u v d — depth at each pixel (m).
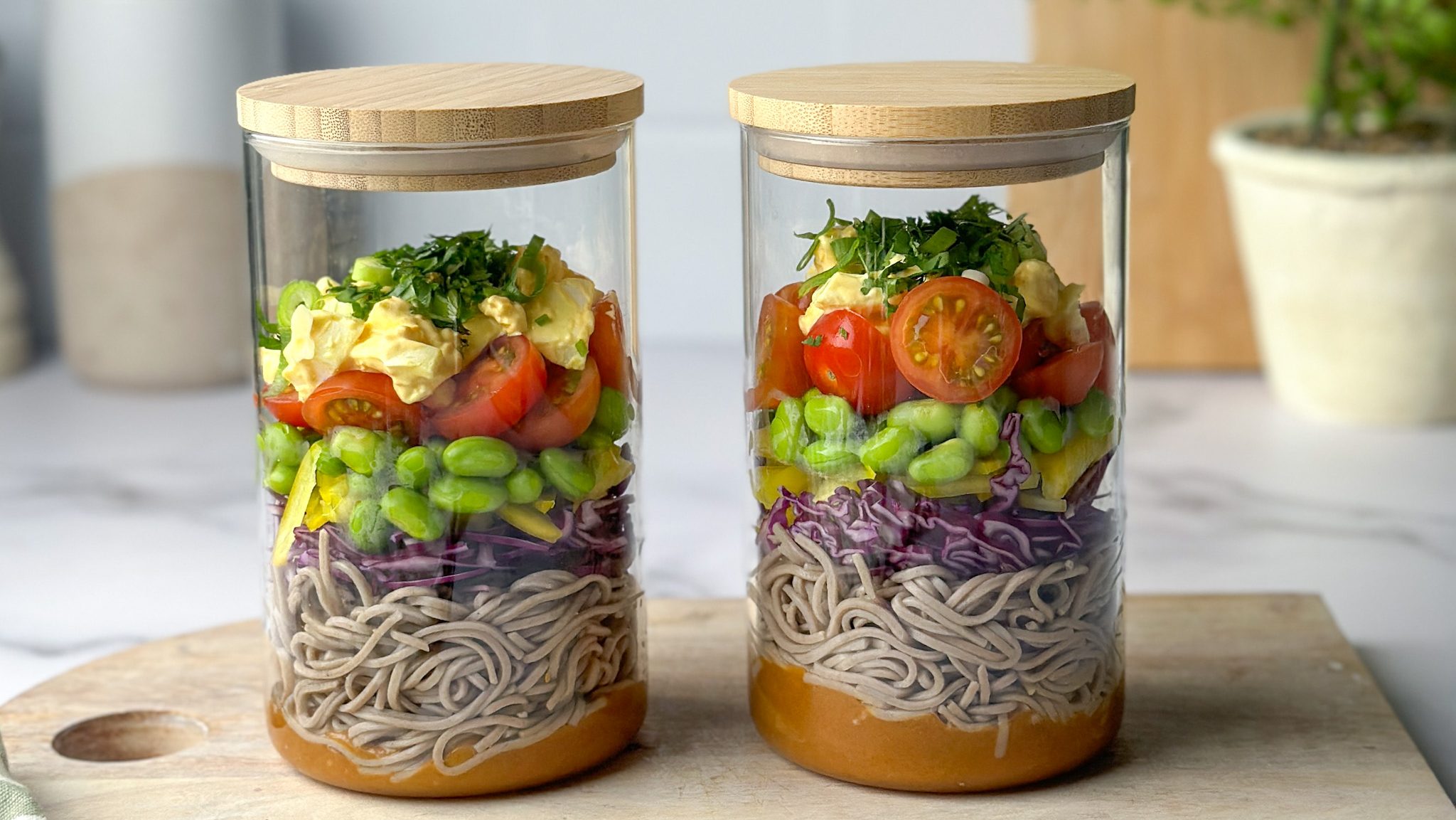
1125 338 0.78
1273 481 1.09
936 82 0.76
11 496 1.09
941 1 1.25
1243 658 0.85
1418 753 0.79
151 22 1.16
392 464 0.74
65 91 1.19
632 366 0.79
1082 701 0.77
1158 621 0.88
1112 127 0.75
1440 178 1.08
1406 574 0.98
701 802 0.77
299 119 0.73
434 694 0.76
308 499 0.75
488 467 0.73
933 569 0.74
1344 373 1.14
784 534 0.77
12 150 1.31
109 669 0.86
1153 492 1.08
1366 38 1.13
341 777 0.77
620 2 1.26
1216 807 0.76
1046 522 0.74
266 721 0.80
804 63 1.27
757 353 0.77
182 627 0.96
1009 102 0.72
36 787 0.78
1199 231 1.26
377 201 0.80
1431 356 1.13
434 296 0.74
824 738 0.77
